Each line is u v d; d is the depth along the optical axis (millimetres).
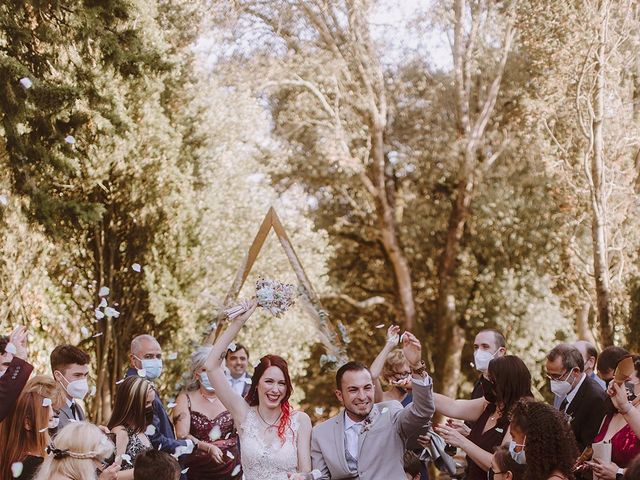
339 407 27984
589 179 21047
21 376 5770
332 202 29766
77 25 12102
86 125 13594
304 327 21125
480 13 27750
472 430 6758
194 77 21219
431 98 28656
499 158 27953
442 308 26922
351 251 30188
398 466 6188
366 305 29234
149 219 17891
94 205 12203
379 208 27750
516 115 26797
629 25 23109
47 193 12062
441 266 27672
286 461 6242
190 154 19688
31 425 5742
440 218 28672
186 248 18375
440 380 27156
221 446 7645
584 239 25797
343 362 8273
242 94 21875
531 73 26781
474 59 28281
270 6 27281
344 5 27859
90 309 17672
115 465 5414
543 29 22594
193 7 22547
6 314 14930
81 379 6738
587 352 8016
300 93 27969
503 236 26562
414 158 28500
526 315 26000
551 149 23859
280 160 26328
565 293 26172
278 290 6328
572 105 22969
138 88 16938
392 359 7656
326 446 6234
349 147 28703
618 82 22734
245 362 8352
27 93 11414
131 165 17391
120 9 12562
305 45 28000
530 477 4809
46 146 12055
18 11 11898
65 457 5105
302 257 23359
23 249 15211
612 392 5777
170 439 6965
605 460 5816
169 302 17906
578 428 6984
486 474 6594
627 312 22234
